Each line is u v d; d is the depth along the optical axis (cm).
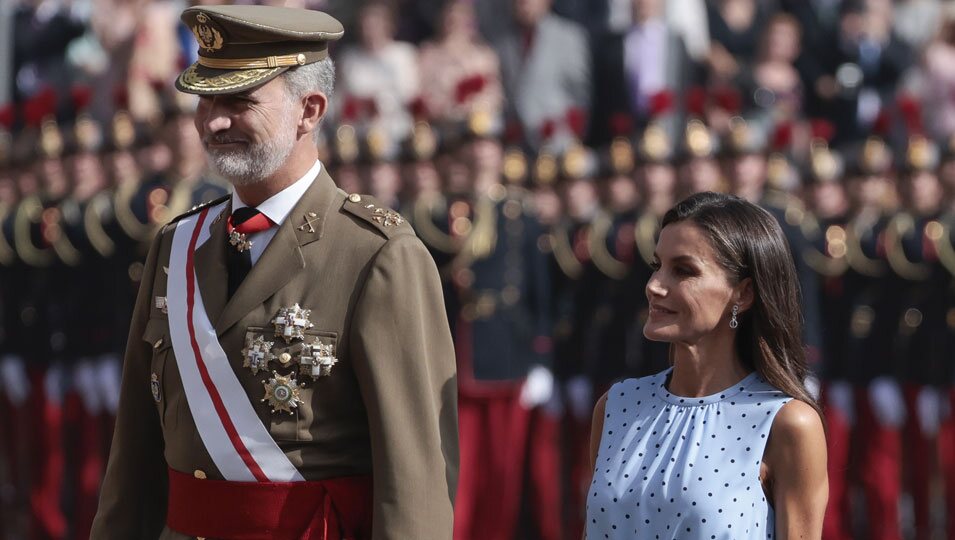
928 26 4062
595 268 3014
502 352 2864
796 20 3956
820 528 1255
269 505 1305
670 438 1288
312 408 1310
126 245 3047
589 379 3036
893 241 3042
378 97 3850
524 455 2953
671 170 3012
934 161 3078
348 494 1322
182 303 1355
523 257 2934
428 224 2903
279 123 1317
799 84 3881
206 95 1284
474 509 2852
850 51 3900
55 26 4106
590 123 3825
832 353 3053
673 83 3809
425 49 3869
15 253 3269
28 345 3250
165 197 2995
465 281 2875
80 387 3172
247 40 1308
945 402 3062
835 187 3084
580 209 3050
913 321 3056
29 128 3362
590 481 1367
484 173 2922
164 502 1466
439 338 1348
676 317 1283
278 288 1323
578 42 3831
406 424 1295
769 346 1284
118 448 1436
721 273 1275
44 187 3253
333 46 3972
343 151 3044
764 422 1262
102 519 1429
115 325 3098
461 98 3192
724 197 1311
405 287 1314
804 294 2953
